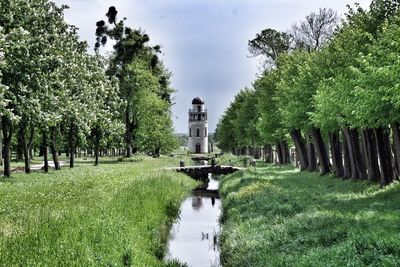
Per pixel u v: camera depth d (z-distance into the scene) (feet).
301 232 55.26
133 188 96.32
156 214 85.97
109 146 253.65
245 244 58.54
